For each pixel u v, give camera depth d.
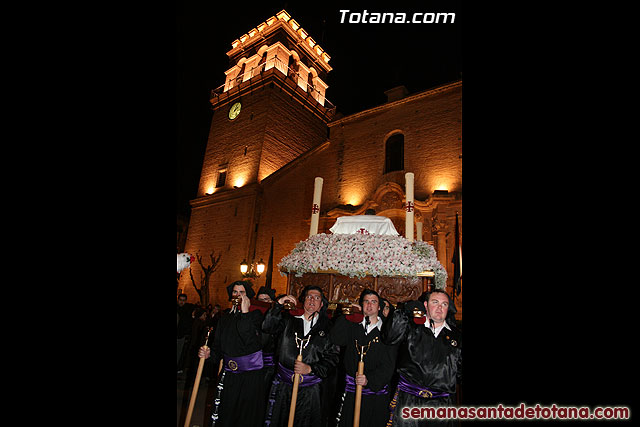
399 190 13.89
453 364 3.19
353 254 4.14
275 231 17.20
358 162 15.90
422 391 3.20
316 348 3.82
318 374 3.78
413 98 14.94
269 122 20.39
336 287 4.25
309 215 16.44
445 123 14.02
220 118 23.09
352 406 3.61
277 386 3.88
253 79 21.64
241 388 3.84
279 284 15.88
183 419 5.39
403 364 3.28
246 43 25.02
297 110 22.27
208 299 17.89
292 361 3.81
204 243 19.48
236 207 18.73
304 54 24.70
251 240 17.50
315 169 17.09
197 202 20.81
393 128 15.30
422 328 3.29
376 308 3.63
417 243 4.36
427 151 14.09
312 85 25.08
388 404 3.62
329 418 4.30
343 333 3.68
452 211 12.60
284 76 21.30
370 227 4.66
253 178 19.38
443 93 14.38
